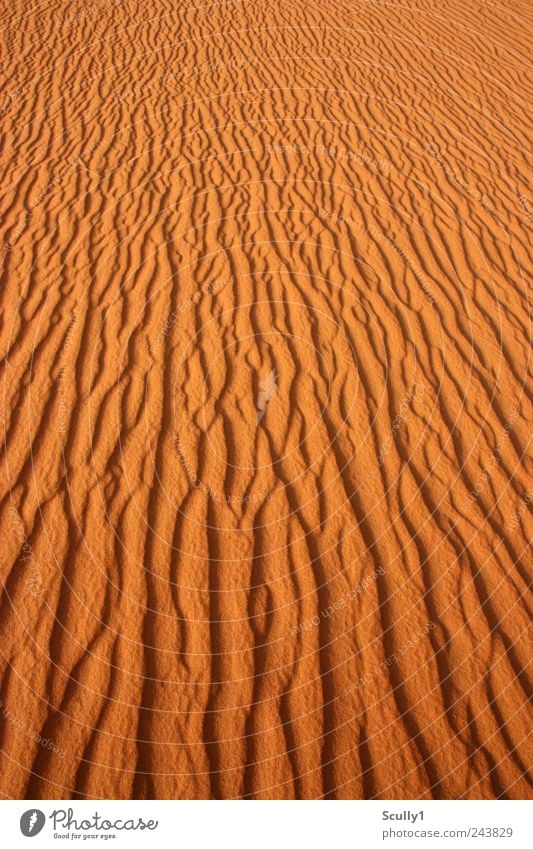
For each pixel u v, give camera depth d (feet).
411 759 9.20
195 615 10.34
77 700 9.38
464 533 11.69
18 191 19.99
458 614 10.66
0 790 8.63
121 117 24.91
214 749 9.11
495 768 9.21
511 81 30.55
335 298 16.21
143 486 11.80
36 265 16.76
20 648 9.82
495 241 19.13
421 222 19.63
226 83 28.27
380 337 15.19
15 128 23.91
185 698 9.52
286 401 13.46
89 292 15.89
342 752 9.19
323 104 26.86
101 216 18.88
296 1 38.81
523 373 14.78
